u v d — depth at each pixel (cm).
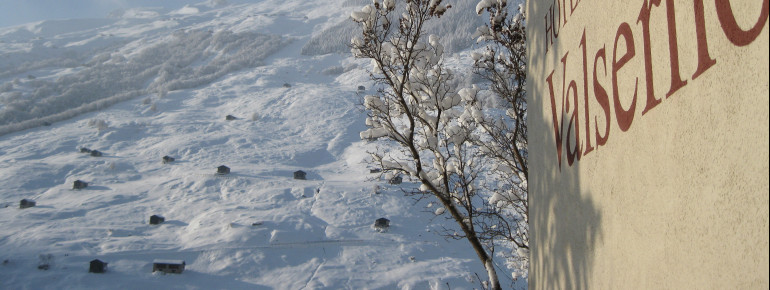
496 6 1017
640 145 211
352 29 13575
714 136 155
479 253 969
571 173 319
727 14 149
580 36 308
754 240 135
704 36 162
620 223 231
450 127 1032
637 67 217
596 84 273
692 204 167
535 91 448
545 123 402
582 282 290
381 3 933
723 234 149
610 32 253
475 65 1052
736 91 144
